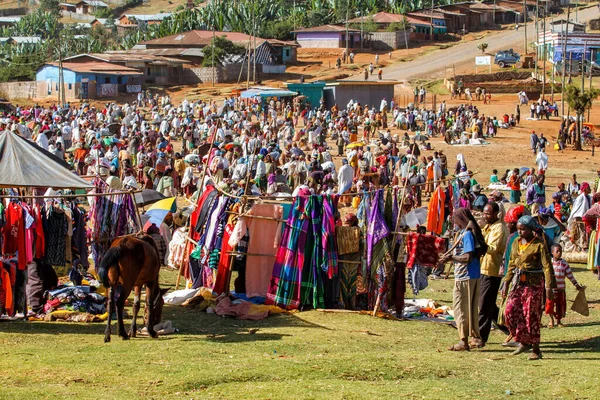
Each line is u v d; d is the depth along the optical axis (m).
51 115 55.53
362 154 38.03
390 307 15.52
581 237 22.36
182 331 13.55
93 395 9.35
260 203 15.83
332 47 106.25
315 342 12.82
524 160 47.38
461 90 78.81
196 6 168.12
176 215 18.98
